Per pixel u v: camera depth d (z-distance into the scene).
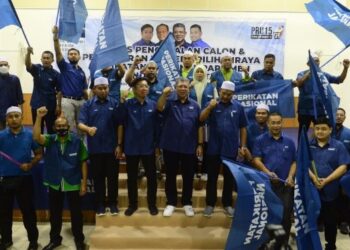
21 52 7.38
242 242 3.91
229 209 5.11
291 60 7.43
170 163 5.05
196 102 5.12
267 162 4.81
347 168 4.86
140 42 7.38
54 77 6.07
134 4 7.34
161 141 5.06
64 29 5.21
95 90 4.99
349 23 5.21
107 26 5.10
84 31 7.30
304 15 7.37
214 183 5.09
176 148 4.97
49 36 7.37
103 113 4.96
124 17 7.34
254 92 5.70
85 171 4.96
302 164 4.04
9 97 6.09
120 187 5.78
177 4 7.35
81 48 7.34
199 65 5.61
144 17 7.34
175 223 5.10
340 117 5.46
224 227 5.07
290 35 7.39
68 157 4.83
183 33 7.37
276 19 7.38
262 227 3.94
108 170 5.04
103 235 4.85
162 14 7.34
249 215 3.90
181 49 7.39
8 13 5.21
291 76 7.43
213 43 7.39
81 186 4.95
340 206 4.92
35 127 4.71
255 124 5.39
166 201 5.38
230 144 4.97
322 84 4.80
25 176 4.89
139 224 5.09
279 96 5.71
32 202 4.98
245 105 5.71
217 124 4.97
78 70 6.02
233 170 3.94
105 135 4.95
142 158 5.07
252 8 7.37
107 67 5.34
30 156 4.93
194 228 5.05
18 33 7.36
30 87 7.43
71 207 4.93
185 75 5.77
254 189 3.94
